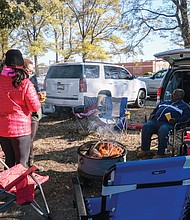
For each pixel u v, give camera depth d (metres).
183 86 5.43
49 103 8.05
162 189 1.82
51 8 16.80
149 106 10.81
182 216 1.99
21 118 2.97
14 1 7.40
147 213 1.92
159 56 4.86
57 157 4.67
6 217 2.85
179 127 4.29
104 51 17.95
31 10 8.59
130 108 10.26
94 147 3.60
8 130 2.95
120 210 1.88
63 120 7.70
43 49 17.52
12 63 2.82
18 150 3.05
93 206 2.30
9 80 2.85
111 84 8.48
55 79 7.84
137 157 4.60
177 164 1.72
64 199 3.21
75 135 6.11
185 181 1.82
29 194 2.47
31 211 2.96
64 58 18.11
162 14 15.09
